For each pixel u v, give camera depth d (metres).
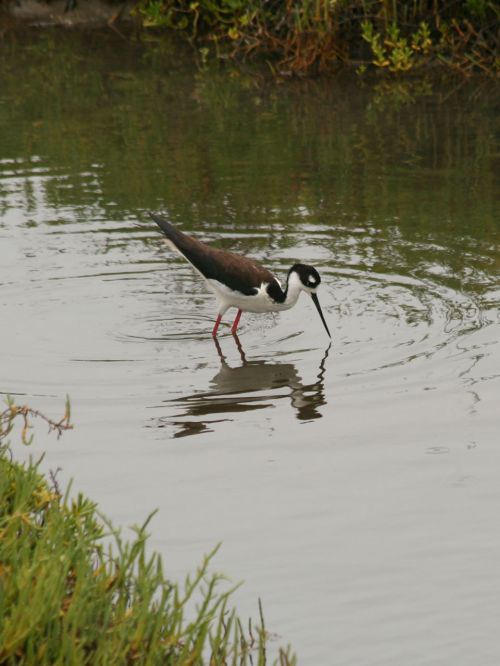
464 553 8.26
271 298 13.01
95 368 12.01
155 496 9.20
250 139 20.80
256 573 8.08
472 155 19.53
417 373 11.60
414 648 7.22
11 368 11.98
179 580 7.97
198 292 14.53
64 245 15.91
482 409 10.71
